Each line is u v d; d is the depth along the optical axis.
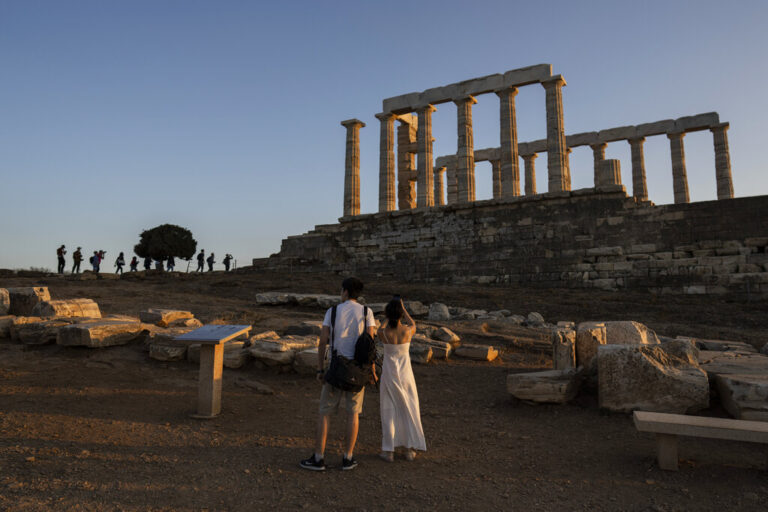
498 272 28.06
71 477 4.88
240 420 7.23
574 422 7.16
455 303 21.34
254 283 26.80
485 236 29.22
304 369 9.98
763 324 16.50
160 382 9.27
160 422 6.98
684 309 18.64
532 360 11.73
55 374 9.44
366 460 5.68
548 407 7.87
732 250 22.27
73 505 4.26
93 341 10.82
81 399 7.99
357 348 5.36
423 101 34.81
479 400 8.58
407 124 40.72
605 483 4.96
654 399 7.16
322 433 5.33
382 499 4.58
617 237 25.33
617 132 38.69
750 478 5.01
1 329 11.82
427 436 6.67
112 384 8.97
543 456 5.83
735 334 14.87
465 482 5.02
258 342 10.68
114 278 30.80
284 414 7.63
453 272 29.53
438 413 7.80
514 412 7.81
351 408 5.36
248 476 5.09
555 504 4.47
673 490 4.74
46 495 4.43
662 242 24.16
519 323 16.75
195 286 26.00
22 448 5.63
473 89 33.06
